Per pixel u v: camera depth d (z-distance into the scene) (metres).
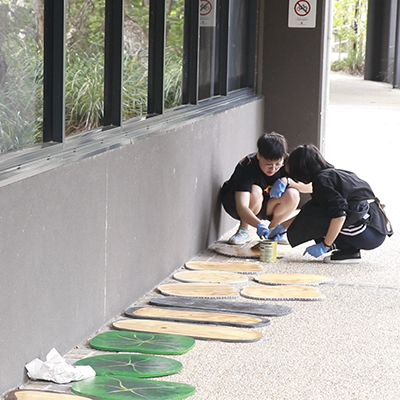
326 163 6.32
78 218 4.33
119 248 4.93
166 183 5.64
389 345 4.55
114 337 4.57
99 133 4.70
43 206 3.93
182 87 6.27
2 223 3.57
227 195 6.90
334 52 30.59
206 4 6.68
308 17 8.16
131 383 3.92
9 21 3.80
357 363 4.27
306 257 6.57
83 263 4.45
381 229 6.33
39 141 4.12
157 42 5.53
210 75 6.99
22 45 3.91
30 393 3.76
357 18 29.73
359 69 29.17
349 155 12.16
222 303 5.23
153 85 5.60
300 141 8.41
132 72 5.23
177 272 5.97
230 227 7.54
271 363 4.26
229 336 4.62
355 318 5.02
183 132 5.91
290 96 8.34
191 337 4.60
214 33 6.99
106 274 4.77
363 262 6.42
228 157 7.21
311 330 4.78
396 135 14.40
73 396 3.75
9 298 3.71
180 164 5.90
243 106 7.58
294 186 6.86
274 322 4.91
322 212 6.19
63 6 4.05
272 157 6.46
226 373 4.12
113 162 4.71
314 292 5.48
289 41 8.23
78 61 4.48
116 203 4.81
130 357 4.28
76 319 4.44
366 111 18.09
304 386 3.96
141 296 5.38
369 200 6.39
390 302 5.36
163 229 5.68
